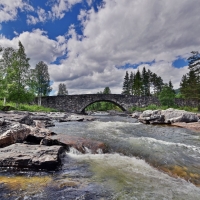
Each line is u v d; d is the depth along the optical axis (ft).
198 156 21.99
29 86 115.14
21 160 17.89
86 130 42.22
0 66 103.19
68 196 12.62
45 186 14.15
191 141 30.68
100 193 13.28
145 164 20.53
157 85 266.77
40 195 12.63
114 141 29.45
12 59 113.80
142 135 35.91
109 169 18.57
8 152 19.63
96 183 15.02
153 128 46.98
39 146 22.75
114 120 78.59
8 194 12.63
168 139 32.24
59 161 19.52
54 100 143.95
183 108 151.74
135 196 12.98
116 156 23.63
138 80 228.43
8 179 15.35
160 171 18.38
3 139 22.91
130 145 26.89
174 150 24.18
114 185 14.73
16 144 22.68
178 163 19.80
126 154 24.36
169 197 13.00
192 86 147.64
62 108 144.97
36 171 17.44
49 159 18.28
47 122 53.67
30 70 116.88
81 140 28.07
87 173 17.31
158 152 23.34
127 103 161.27
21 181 15.01
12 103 119.24
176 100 163.94
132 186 14.62
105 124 57.21
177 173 17.62
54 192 13.16
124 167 19.29
